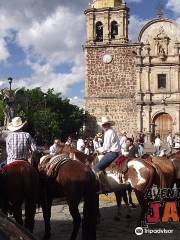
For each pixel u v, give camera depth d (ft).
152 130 206.80
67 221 47.11
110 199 63.67
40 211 53.57
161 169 42.93
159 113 207.31
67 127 248.32
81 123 254.88
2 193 35.24
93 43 213.66
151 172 40.06
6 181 34.58
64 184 35.27
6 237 14.16
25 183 34.53
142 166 40.24
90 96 212.64
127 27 216.13
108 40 213.25
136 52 210.59
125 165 40.63
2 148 48.65
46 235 39.06
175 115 205.87
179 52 208.13
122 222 46.60
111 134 41.91
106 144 41.73
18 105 86.53
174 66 208.13
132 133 208.54
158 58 209.26
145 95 208.74
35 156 39.04
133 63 211.41
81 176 34.65
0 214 16.06
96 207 34.12
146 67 209.56
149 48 210.59
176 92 206.39
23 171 34.71
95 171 41.39
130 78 211.00
